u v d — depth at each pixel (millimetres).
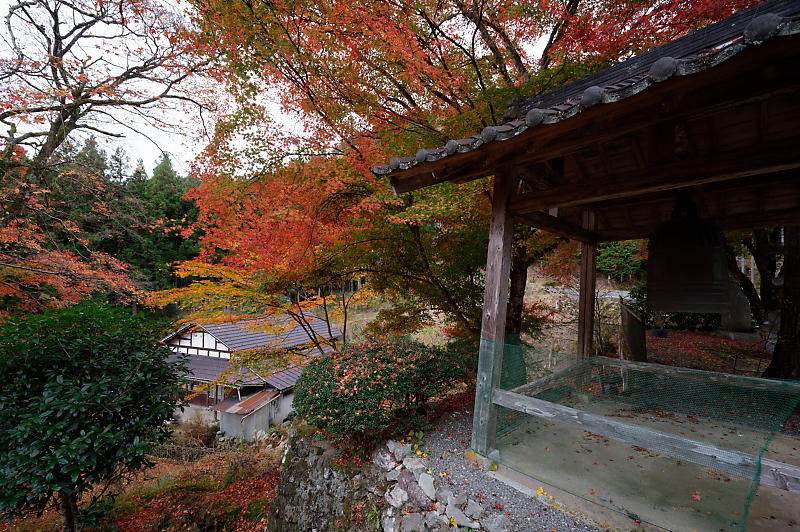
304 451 4238
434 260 5602
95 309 4129
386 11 3896
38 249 7766
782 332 4926
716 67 1509
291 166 3900
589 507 2369
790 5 2074
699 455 1896
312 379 3611
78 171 8273
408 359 3676
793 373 4711
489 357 2949
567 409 2436
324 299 6051
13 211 7234
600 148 3355
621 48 4340
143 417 4004
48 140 7332
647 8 4258
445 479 2859
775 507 2240
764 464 1725
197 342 13039
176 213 18531
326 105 4164
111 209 9039
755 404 2191
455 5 4816
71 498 4273
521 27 5191
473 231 5180
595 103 1787
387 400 3426
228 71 3977
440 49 4508
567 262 6273
